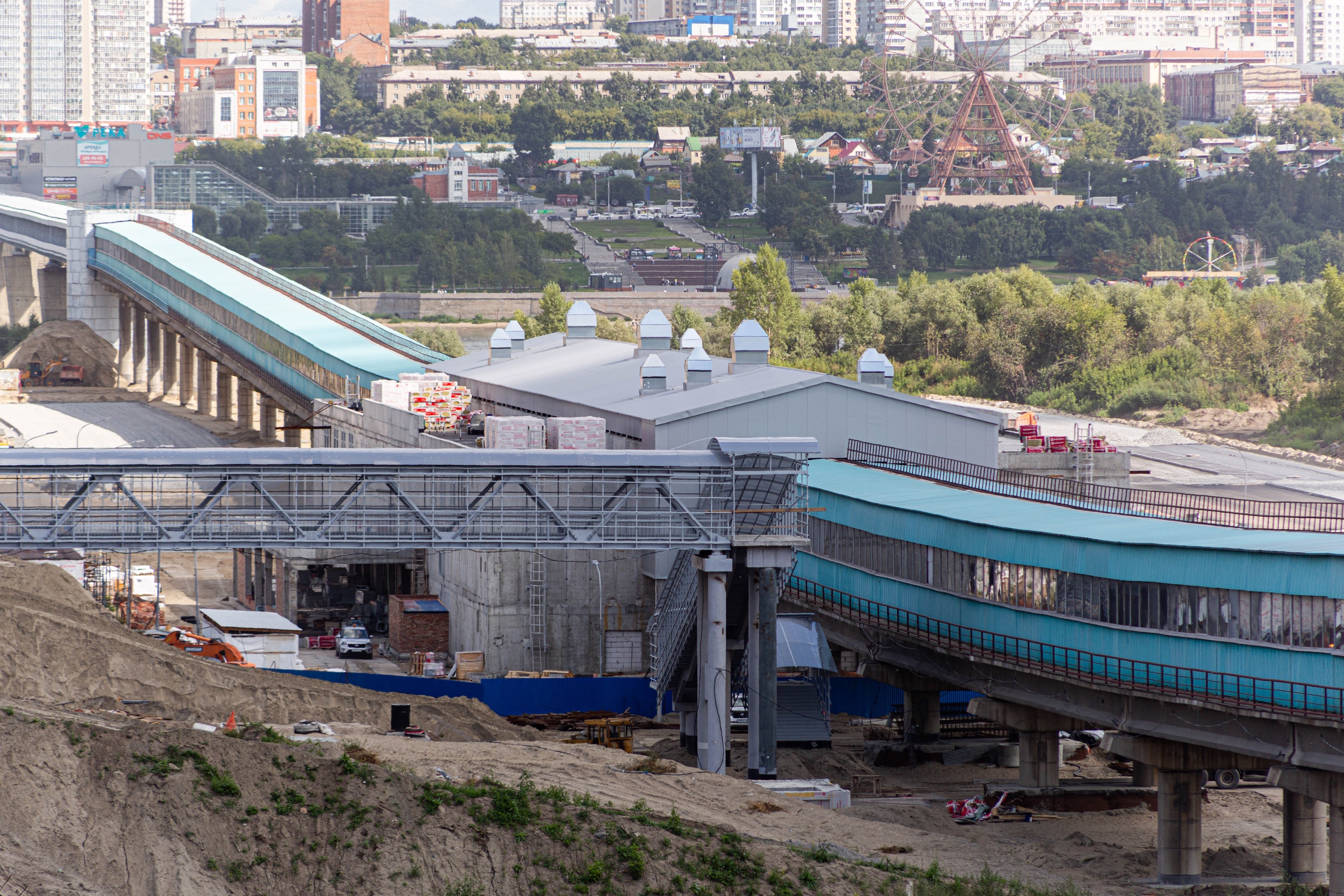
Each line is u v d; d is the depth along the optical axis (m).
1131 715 88.75
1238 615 81.88
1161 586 86.12
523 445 130.00
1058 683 95.12
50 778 61.81
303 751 68.88
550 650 129.88
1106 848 90.88
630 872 66.06
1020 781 102.62
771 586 99.06
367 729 93.19
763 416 130.38
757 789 91.31
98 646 93.88
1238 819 101.00
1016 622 96.69
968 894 73.38
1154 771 102.62
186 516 97.25
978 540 100.25
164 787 62.69
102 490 95.44
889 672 114.88
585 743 103.50
